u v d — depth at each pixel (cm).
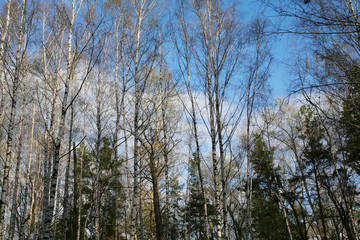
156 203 1336
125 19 1359
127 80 1303
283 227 2197
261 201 2300
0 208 905
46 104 1338
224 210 938
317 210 2239
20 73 1121
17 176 1387
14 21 1082
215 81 1068
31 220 1770
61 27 1120
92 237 2011
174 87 1377
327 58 798
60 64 1129
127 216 2575
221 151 1006
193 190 2711
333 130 1627
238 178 1773
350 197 1752
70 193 2136
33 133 1709
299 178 2142
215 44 1108
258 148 1823
